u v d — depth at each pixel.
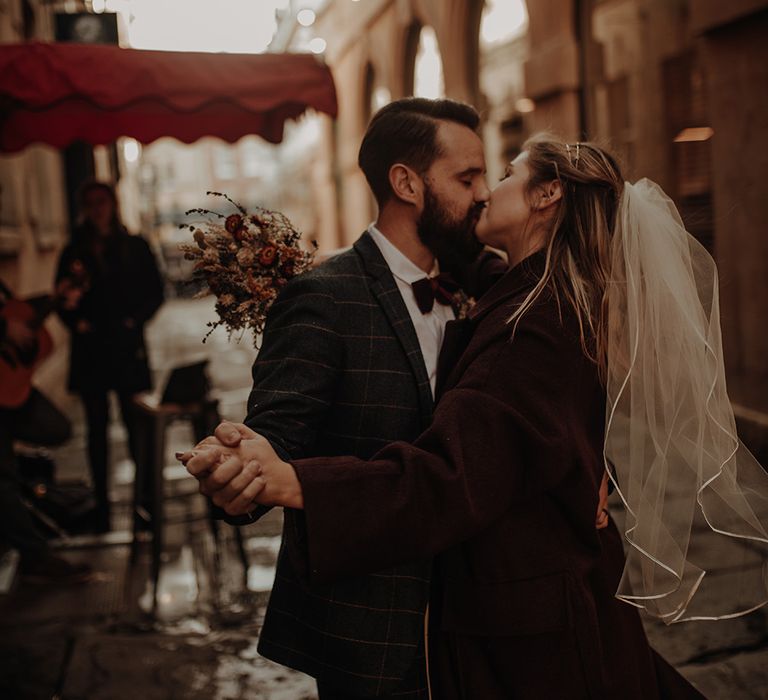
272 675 3.14
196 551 4.53
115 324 4.80
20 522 4.02
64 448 7.22
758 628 3.31
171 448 6.95
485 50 9.93
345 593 1.61
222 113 5.34
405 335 1.65
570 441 1.40
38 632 3.51
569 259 1.52
